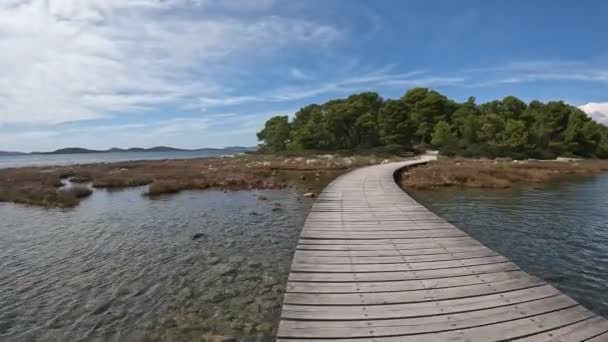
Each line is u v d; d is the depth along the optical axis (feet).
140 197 56.03
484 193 55.36
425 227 25.13
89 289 19.93
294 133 226.79
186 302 18.10
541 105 225.56
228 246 28.04
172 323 15.96
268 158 163.22
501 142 157.48
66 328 15.70
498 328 11.37
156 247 28.02
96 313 17.04
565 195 53.06
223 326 15.65
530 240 29.01
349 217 28.60
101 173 100.32
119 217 40.42
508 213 39.73
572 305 12.87
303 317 12.26
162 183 66.18
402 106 195.62
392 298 13.69
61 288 20.15
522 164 108.88
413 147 192.44
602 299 18.21
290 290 14.51
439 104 209.77
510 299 13.43
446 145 165.07
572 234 30.76
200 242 29.25
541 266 23.04
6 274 22.47
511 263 17.51
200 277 21.50
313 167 105.91
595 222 35.17
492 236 30.25
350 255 18.95
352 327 11.58
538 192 56.39
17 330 15.58
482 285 14.82
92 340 14.70
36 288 20.18
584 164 118.32
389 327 11.57
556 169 98.17
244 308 17.39
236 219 38.01
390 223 26.43
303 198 51.55
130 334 15.08
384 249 19.98
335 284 15.10
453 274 16.08
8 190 61.82
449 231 23.95
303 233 23.56
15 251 27.50
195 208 45.16
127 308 17.53
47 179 83.51
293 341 10.80
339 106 203.10
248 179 73.92
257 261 24.39
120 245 28.76
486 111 225.35
